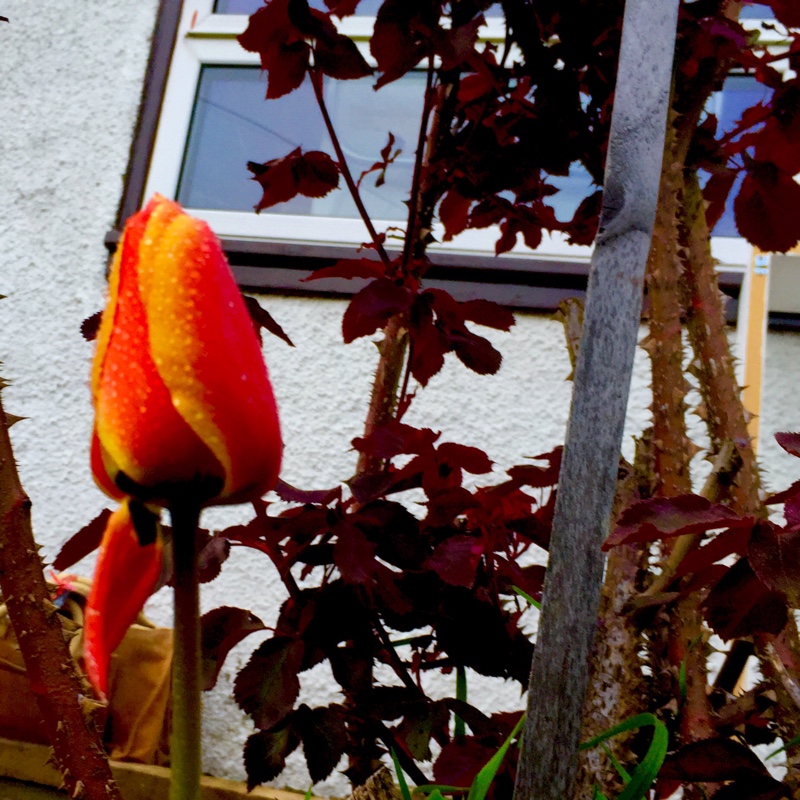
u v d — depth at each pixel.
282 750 0.63
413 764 0.68
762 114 0.72
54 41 1.80
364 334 0.71
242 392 0.25
